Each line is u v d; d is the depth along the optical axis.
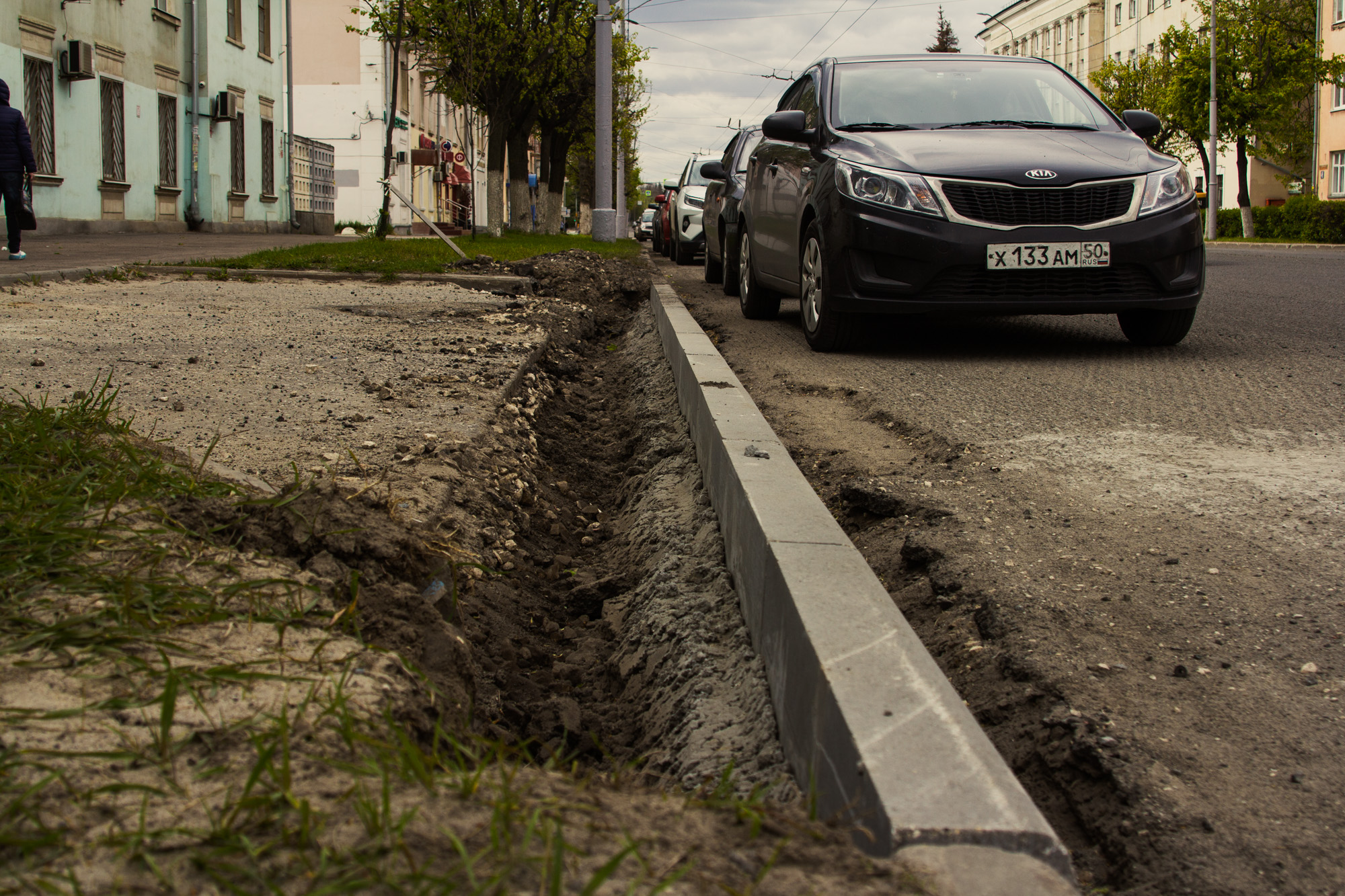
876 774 1.54
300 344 6.22
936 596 2.87
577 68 31.19
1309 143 42.41
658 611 3.09
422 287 10.06
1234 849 1.74
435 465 3.79
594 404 6.59
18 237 11.38
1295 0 40.81
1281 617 2.57
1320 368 5.77
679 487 4.17
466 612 2.94
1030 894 1.32
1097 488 3.62
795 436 4.60
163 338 6.21
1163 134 39.19
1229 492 3.53
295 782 1.52
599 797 1.55
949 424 4.61
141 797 1.47
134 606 2.06
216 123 24.48
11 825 1.39
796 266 7.53
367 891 1.27
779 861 1.39
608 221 23.98
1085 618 2.59
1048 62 8.09
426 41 24.84
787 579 2.27
